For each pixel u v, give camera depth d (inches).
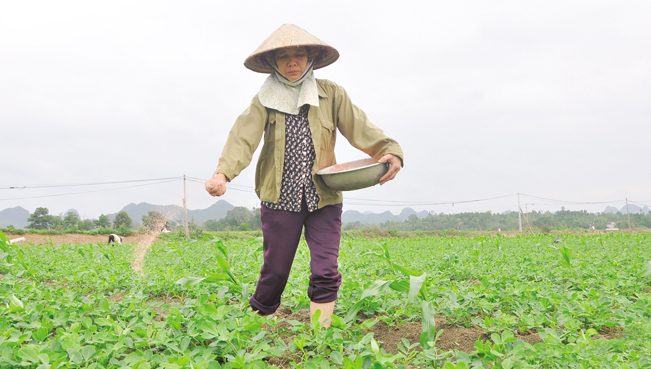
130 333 98.0
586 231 1855.3
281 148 112.7
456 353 85.9
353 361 80.7
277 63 114.1
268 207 114.3
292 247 115.6
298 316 138.9
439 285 186.9
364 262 269.0
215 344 92.9
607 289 151.3
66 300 134.9
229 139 110.6
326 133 116.0
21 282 181.5
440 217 5137.8
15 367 79.2
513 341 90.7
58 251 353.4
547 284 162.7
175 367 75.3
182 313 117.8
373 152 116.6
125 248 430.9
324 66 123.4
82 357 81.4
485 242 410.9
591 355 83.9
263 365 80.7
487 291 140.8
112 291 187.0
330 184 111.7
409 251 359.3
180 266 245.8
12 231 1213.7
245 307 130.3
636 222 4640.8
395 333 121.6
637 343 95.3
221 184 102.5
